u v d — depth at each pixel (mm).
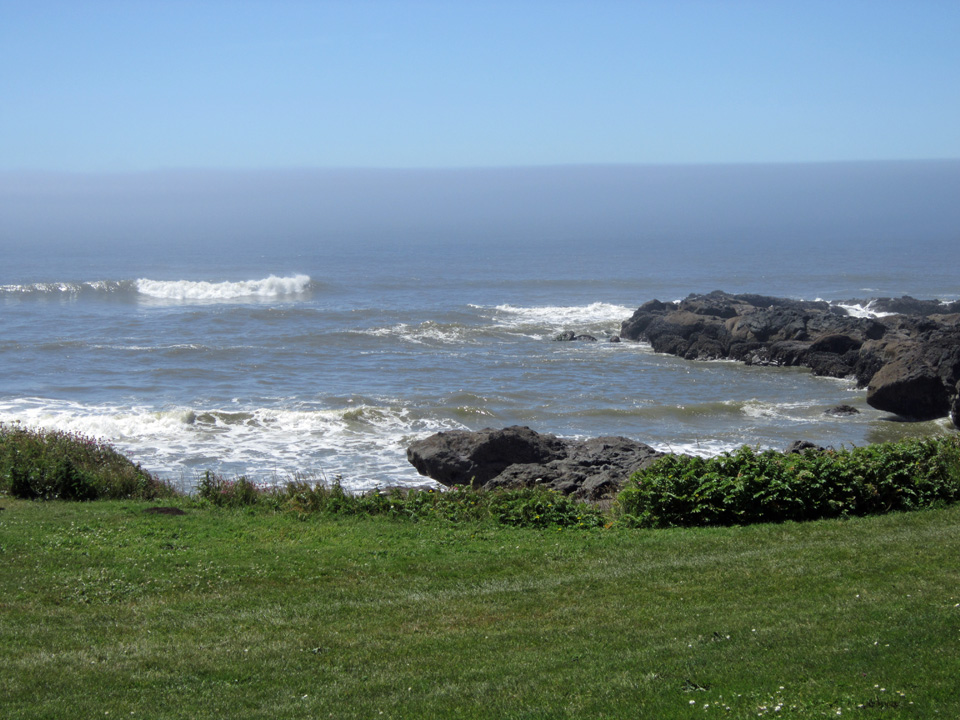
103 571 9859
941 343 33250
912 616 7387
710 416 30422
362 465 22438
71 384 33562
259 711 6441
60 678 7047
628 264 107938
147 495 15281
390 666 7301
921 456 12820
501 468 18844
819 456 12781
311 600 9055
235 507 13977
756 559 9836
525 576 9750
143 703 6613
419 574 9883
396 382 35500
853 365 38438
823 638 7086
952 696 5711
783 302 58375
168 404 30234
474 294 71000
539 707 6223
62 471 14734
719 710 5855
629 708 6055
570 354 43500
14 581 9422
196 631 8211
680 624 7883
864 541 10305
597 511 13227
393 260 111375
